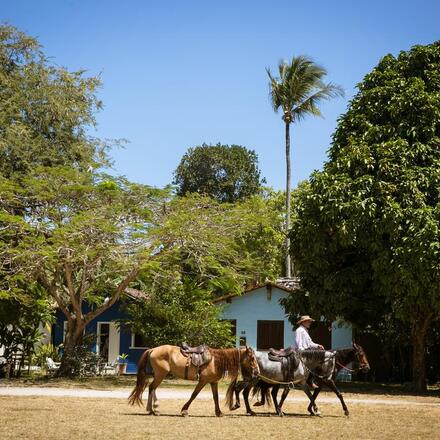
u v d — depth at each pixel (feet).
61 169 87.45
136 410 57.67
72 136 104.06
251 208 98.02
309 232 89.35
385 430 49.03
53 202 89.56
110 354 116.37
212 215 93.61
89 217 84.43
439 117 89.30
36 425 46.93
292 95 144.15
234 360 53.36
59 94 101.55
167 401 67.00
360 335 108.88
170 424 48.70
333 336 109.19
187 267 120.98
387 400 74.18
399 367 106.83
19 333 95.61
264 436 44.24
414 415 59.16
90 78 106.22
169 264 99.19
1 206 91.76
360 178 86.58
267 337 111.45
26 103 99.76
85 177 88.84
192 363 52.90
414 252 79.61
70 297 94.89
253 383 55.36
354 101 97.25
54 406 59.31
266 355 55.01
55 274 92.68
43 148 100.07
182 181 184.96
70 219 88.58
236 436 43.93
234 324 112.68
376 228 83.66
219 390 82.69
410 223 82.43
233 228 95.14
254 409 61.16
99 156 104.94
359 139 91.76
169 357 53.62
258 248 151.12
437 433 48.24
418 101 89.35
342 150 91.35
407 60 96.27
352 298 89.92
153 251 90.94
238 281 99.40
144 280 105.81
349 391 86.02
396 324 101.04
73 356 95.55
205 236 90.58
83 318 96.68
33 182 86.12
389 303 92.58
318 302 90.43
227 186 181.78
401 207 84.48
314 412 56.85
